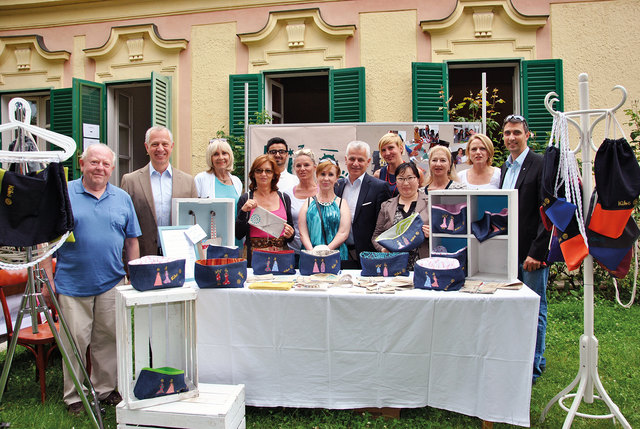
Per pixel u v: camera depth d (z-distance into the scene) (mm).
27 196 2316
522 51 6031
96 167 2779
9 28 7039
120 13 6770
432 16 6141
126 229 3021
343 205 3441
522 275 3230
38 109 7234
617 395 2963
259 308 2631
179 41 6562
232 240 3203
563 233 2473
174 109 6668
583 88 2430
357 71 6145
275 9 6422
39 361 2992
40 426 2662
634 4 5836
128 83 6773
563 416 2717
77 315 2807
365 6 6246
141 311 2578
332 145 5359
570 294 5453
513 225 2709
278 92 6879
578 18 5934
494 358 2441
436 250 2908
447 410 2719
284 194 3592
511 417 2430
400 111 6211
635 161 2299
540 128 5965
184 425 2289
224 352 2674
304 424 2623
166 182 3506
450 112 6070
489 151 3387
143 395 2365
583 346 2492
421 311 2486
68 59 6906
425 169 5273
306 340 2598
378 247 3369
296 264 3611
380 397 2561
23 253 2467
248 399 2672
